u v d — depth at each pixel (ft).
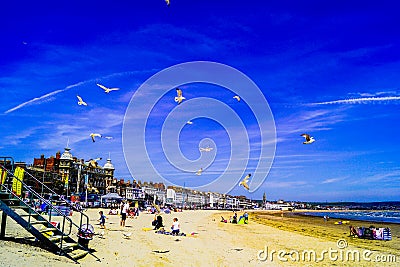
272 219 272.31
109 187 363.76
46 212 75.00
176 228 92.58
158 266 49.26
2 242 47.55
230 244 81.10
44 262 40.01
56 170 291.17
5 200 48.65
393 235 132.67
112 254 53.83
